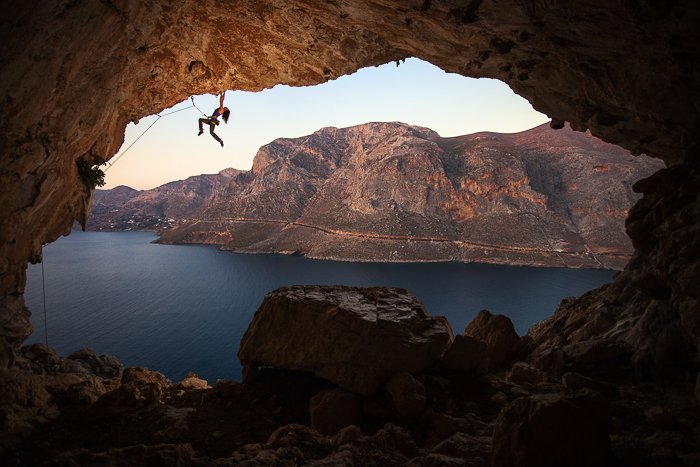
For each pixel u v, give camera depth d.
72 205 13.20
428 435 7.02
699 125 9.70
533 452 4.83
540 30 9.27
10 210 9.56
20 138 8.50
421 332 9.02
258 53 13.52
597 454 4.86
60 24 7.24
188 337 53.47
